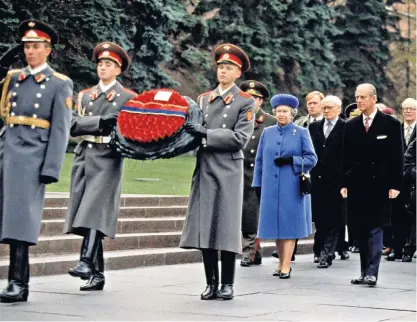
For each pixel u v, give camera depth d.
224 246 10.34
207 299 10.45
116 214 11.08
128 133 10.29
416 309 9.98
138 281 12.20
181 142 10.27
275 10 38.47
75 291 10.88
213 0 38.41
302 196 13.48
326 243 15.26
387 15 43.94
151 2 34.16
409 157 16.52
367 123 12.39
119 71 11.20
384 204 12.30
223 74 10.55
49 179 9.76
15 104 9.82
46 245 13.35
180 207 17.41
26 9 30.45
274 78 39.50
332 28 41.56
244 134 10.40
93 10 32.00
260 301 10.41
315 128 15.53
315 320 9.02
